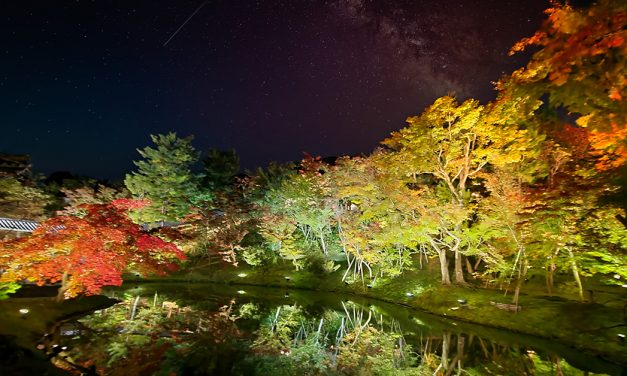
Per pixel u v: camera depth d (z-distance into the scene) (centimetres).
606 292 1917
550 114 1850
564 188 1469
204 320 1859
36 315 1482
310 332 1789
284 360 1376
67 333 1459
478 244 2166
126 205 2708
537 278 2248
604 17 778
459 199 2188
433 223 2147
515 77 1113
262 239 3588
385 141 2261
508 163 1914
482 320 1881
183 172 3791
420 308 2223
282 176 3619
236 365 1289
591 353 1431
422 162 2131
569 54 800
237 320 1916
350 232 2694
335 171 2905
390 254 2684
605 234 1554
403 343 1633
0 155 2798
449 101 1984
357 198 2597
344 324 1958
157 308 2050
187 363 1266
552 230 1566
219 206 3400
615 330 1489
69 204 3734
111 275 1584
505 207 1808
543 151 1705
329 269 3028
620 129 847
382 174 2342
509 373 1297
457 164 2122
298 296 2670
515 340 1639
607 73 802
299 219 3144
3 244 1459
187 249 3394
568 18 803
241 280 3066
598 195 1293
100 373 1144
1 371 1020
